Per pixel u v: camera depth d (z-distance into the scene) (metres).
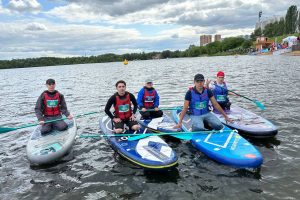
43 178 5.41
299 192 4.46
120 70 42.88
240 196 4.46
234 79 19.42
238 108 8.95
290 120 8.22
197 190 4.71
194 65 43.75
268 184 4.76
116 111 6.91
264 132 6.73
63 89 19.59
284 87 14.28
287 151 6.08
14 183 5.25
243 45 97.56
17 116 11.12
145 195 4.63
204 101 6.94
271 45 76.12
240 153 5.61
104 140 7.45
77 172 5.60
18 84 27.27
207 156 6.00
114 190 4.84
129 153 5.79
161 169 5.26
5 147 7.24
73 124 7.84
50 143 6.62
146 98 8.54
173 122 7.99
